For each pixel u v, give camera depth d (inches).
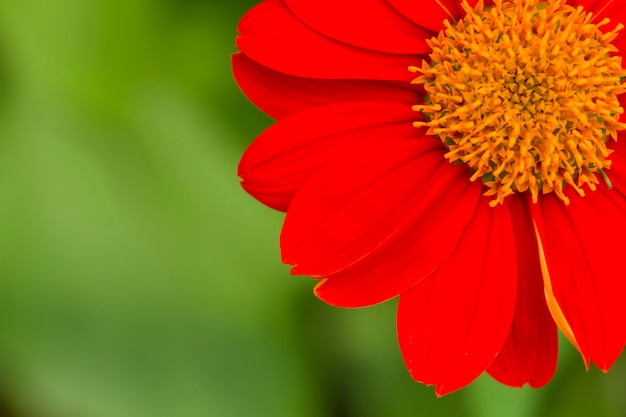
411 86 11.4
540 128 11.3
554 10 11.4
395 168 11.2
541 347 11.3
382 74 11.3
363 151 11.2
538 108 11.3
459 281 11.3
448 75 11.3
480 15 11.4
